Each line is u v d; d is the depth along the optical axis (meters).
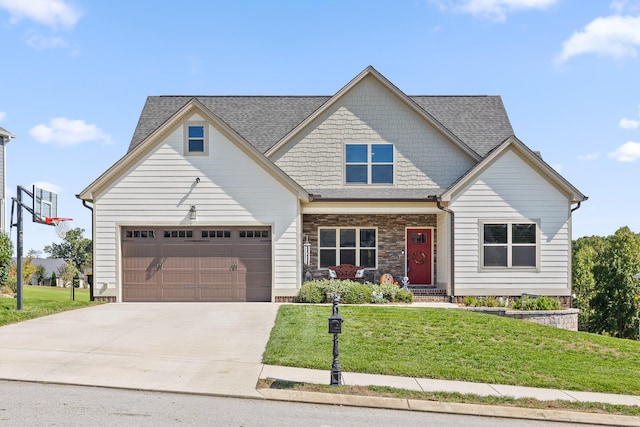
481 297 18.23
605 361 10.51
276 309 15.44
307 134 20.05
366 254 20.70
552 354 10.66
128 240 17.64
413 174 20.03
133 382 7.99
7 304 15.20
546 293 18.28
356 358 9.65
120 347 10.15
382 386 8.19
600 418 7.38
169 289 17.61
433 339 11.27
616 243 47.28
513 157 18.39
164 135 17.67
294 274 17.64
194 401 7.33
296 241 17.67
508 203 18.34
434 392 8.03
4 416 6.41
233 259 17.72
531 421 7.27
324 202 18.70
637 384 9.02
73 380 7.99
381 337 11.27
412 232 20.88
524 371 9.45
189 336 11.31
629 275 44.97
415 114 20.14
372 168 20.03
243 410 7.02
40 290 37.50
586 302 58.75
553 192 18.39
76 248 83.56
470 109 22.83
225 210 17.64
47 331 11.57
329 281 17.78
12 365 8.69
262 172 17.75
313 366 9.15
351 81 19.88
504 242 18.36
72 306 15.64
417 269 20.77
